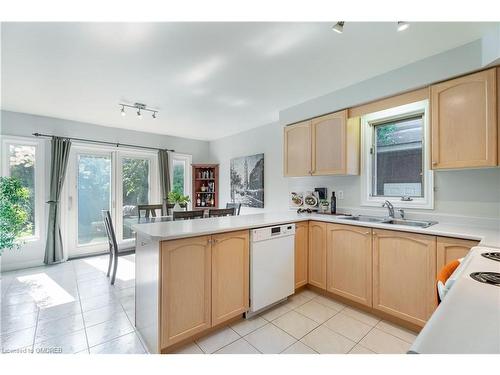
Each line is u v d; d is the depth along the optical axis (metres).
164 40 1.84
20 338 1.88
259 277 2.19
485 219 2.03
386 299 2.12
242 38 1.82
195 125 4.38
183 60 2.13
